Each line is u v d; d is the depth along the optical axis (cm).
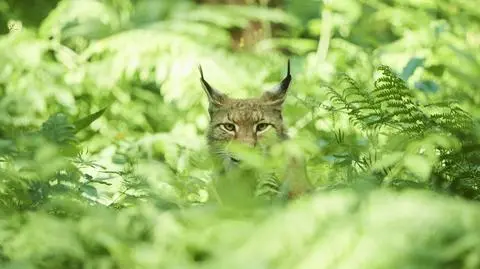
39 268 651
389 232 528
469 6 1764
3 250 696
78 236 661
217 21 1930
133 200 862
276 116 1304
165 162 1234
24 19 2092
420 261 521
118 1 2066
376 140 938
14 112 1572
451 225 537
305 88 1555
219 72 1736
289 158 943
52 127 966
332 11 1877
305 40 1894
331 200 561
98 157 1241
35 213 720
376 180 795
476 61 1427
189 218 638
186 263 584
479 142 866
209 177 1127
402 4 1842
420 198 555
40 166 839
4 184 827
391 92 944
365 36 1830
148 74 1795
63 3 1938
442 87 1411
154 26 1891
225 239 581
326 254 531
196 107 1719
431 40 1617
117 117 1678
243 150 798
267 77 1738
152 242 658
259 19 2042
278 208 633
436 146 875
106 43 1814
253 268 531
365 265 520
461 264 543
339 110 1006
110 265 642
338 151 993
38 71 1730
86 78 1742
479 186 838
